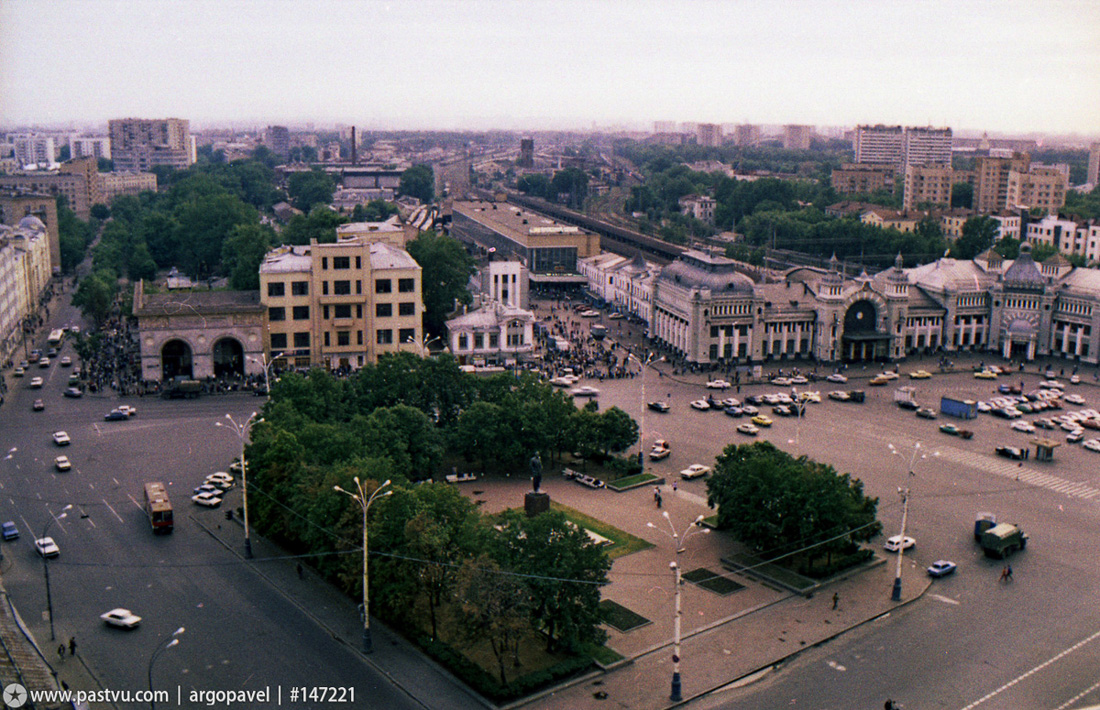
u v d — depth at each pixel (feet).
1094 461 634.84
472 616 348.59
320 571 441.27
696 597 427.74
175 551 465.47
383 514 397.39
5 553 456.45
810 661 374.02
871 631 399.44
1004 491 572.10
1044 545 492.54
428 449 553.64
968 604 425.28
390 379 630.74
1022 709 341.00
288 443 484.33
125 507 521.65
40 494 538.06
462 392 641.40
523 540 379.96
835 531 448.65
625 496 556.51
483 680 345.31
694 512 531.91
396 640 382.63
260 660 362.53
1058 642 390.42
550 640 378.73
